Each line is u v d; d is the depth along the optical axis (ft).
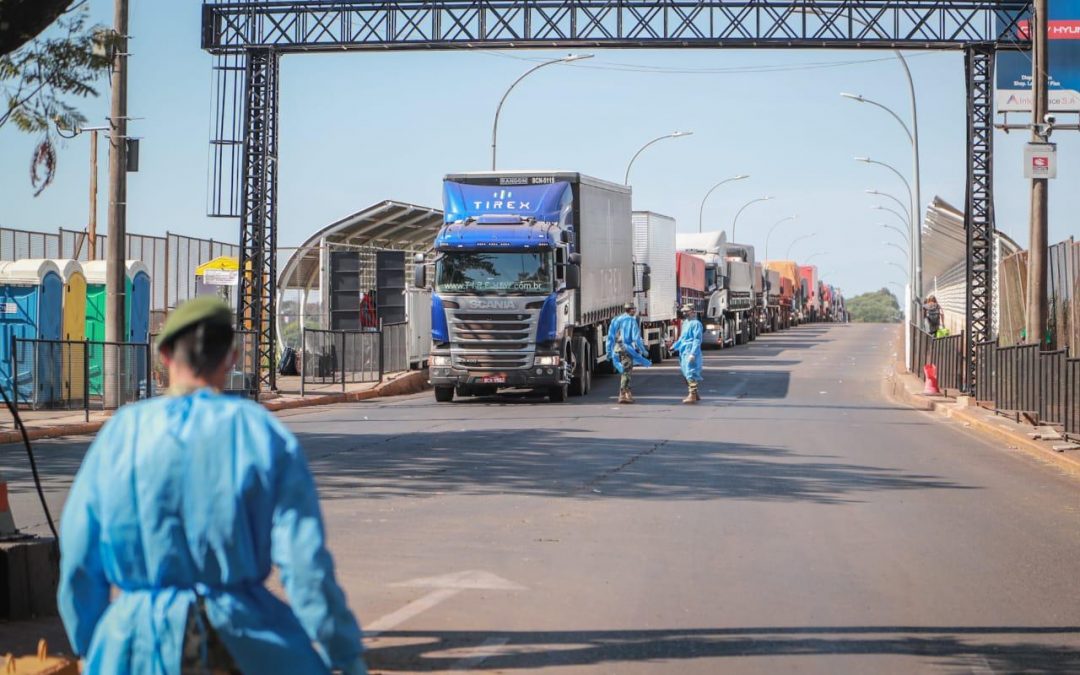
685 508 42.60
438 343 94.22
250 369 92.12
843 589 29.76
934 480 52.29
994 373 84.99
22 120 34.68
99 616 11.01
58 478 48.83
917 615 27.14
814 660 23.25
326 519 39.42
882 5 98.73
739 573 31.53
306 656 10.75
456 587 29.55
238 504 10.47
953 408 90.17
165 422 10.67
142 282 93.45
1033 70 79.30
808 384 120.98
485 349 93.35
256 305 99.09
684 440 66.49
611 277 116.16
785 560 33.40
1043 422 68.69
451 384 94.63
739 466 55.16
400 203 118.93
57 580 25.62
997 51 98.53
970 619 26.89
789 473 53.11
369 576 30.81
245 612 10.55
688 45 100.07
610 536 36.81
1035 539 37.76
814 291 383.86
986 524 40.63
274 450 10.62
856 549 35.32
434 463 54.85
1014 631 25.84
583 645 24.14
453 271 93.86
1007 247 130.11
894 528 39.29
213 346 11.28
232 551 10.49
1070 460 57.11
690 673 22.26
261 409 10.94
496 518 39.93
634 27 99.96
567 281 94.32
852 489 48.70
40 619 24.76
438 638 24.59
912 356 139.85
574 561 32.89
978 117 99.71
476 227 94.32
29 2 28.40
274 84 100.07
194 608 10.50
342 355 103.09
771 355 177.68
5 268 82.53
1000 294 114.83
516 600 28.22
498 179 100.73
